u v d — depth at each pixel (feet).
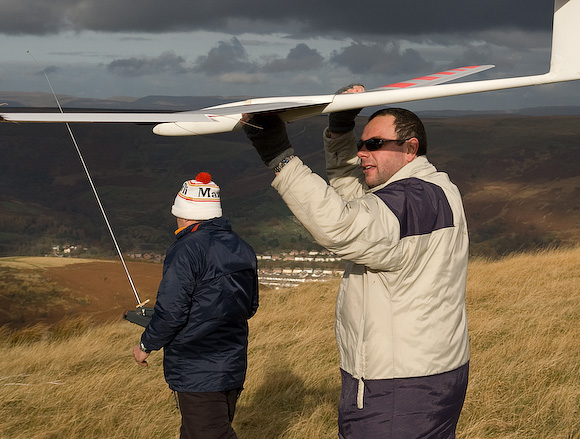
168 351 8.79
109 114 4.57
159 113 5.09
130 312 9.83
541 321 20.26
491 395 13.80
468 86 5.73
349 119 7.59
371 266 5.78
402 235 5.81
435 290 6.04
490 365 15.94
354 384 6.36
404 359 6.01
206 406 8.64
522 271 33.73
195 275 8.43
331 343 20.02
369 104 5.67
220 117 5.28
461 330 6.40
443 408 6.19
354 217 5.52
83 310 79.00
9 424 13.79
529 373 15.03
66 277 94.48
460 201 6.33
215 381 8.63
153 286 86.79
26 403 15.38
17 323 75.20
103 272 95.76
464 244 6.35
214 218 8.98
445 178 6.49
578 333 18.80
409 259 5.88
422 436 6.09
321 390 15.44
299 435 12.36
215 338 8.66
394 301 6.00
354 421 6.33
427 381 6.06
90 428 13.51
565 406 13.01
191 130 5.10
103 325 33.24
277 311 29.50
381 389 6.10
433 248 6.02
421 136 6.45
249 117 5.43
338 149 7.93
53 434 13.25
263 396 15.07
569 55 5.64
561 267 34.35
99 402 15.21
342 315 6.58
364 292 6.18
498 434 12.15
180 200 8.85
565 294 26.25
